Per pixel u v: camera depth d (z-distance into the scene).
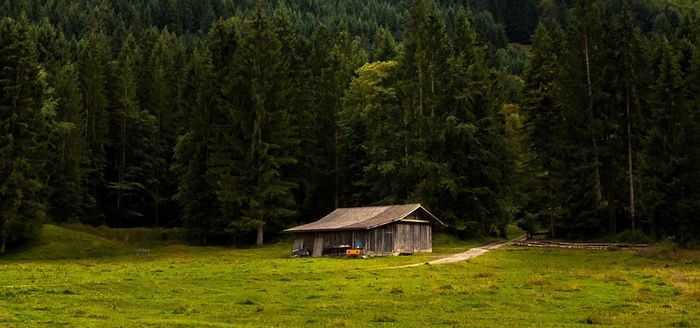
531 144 70.94
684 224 52.25
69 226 70.75
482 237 69.88
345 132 78.31
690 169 53.44
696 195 52.31
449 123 66.06
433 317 20.31
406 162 66.88
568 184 61.41
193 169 72.38
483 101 71.94
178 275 32.31
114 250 60.28
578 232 62.41
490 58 93.56
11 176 55.62
